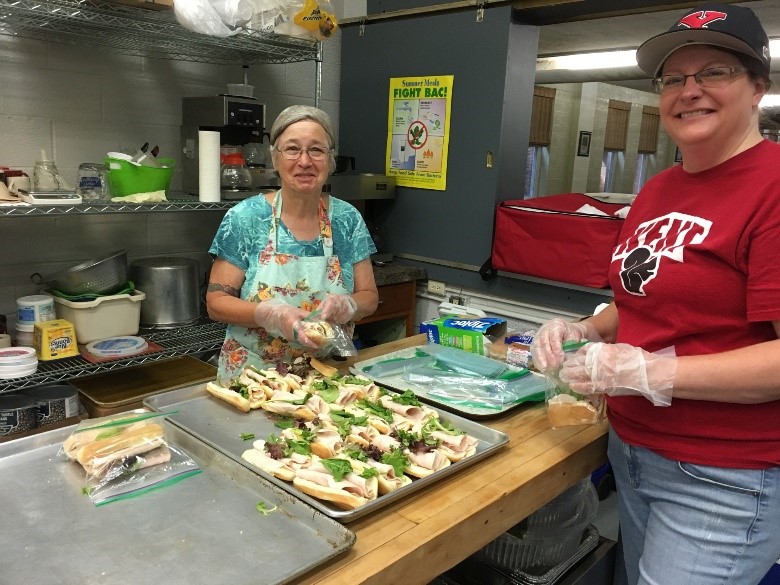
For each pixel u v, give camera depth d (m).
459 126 2.77
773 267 0.96
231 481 1.12
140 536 0.95
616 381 1.07
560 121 4.89
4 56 2.17
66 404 2.00
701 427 1.08
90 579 0.85
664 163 6.54
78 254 2.45
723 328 1.05
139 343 2.18
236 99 2.37
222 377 1.71
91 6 1.99
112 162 2.09
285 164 1.56
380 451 1.20
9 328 2.29
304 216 1.69
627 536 1.34
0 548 0.91
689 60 1.03
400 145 3.02
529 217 2.52
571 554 1.63
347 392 1.44
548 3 2.40
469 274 2.87
